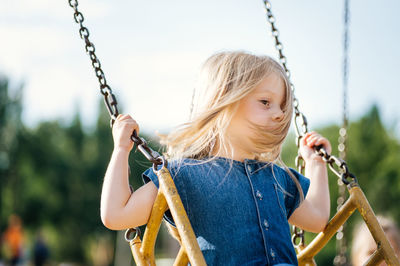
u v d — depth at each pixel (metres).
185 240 1.37
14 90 28.34
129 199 1.57
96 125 29.30
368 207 1.67
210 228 1.52
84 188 28.28
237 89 1.61
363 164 22.30
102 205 1.57
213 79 1.65
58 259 28.06
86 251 28.55
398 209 20.75
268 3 2.08
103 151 28.94
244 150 1.64
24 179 27.92
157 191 1.57
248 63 1.65
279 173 1.73
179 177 1.57
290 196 1.74
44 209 27.73
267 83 1.65
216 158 1.62
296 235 1.93
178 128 1.60
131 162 13.74
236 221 1.53
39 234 16.97
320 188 1.85
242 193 1.57
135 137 1.63
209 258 1.50
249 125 1.61
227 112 1.61
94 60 1.84
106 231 28.28
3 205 27.59
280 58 2.06
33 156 28.16
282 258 1.55
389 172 21.55
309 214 1.78
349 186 1.72
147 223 1.54
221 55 1.71
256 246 1.52
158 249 14.58
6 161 27.95
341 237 2.95
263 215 1.56
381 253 1.60
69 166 28.34
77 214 27.98
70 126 29.14
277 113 1.63
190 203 1.55
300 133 1.98
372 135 22.77
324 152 1.85
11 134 28.09
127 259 21.58
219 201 1.54
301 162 1.98
